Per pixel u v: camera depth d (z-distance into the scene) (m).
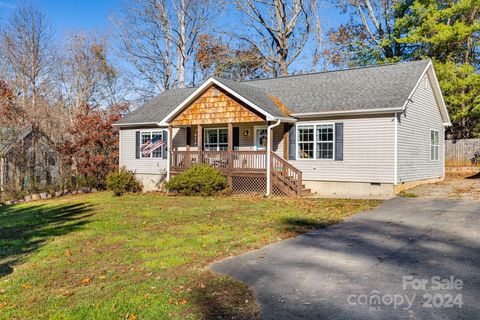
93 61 36.34
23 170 21.06
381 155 15.75
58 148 22.39
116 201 16.69
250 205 13.91
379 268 6.19
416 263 6.40
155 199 16.81
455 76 25.42
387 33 31.62
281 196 16.50
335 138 16.80
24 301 5.33
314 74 21.06
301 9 33.34
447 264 6.30
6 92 21.14
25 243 9.00
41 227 11.10
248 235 8.87
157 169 22.16
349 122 16.48
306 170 17.55
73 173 23.16
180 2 34.59
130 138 23.25
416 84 16.42
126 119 23.28
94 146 23.48
